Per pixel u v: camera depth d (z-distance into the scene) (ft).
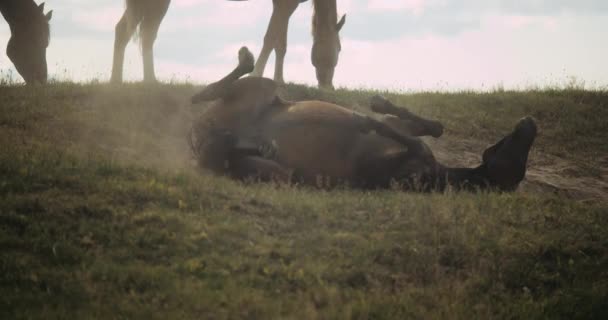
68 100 48.34
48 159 32.71
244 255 26.45
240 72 34.88
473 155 50.60
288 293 24.41
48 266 24.58
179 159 40.42
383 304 24.02
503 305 25.86
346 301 24.30
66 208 27.89
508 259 28.25
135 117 45.85
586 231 31.42
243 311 22.82
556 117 60.44
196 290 23.67
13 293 22.85
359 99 55.52
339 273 25.79
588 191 46.32
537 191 44.21
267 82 34.76
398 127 35.78
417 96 61.77
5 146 34.55
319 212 29.89
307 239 27.78
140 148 41.42
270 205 30.32
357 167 33.17
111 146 40.83
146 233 26.84
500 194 34.27
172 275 24.50
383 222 29.71
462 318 24.12
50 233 26.40
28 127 41.14
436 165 33.63
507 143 34.22
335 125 33.04
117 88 51.42
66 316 21.62
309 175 33.30
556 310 25.86
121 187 29.96
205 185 31.55
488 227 29.78
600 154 54.60
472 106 60.49
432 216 29.86
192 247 26.40
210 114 34.96
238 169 33.68
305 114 33.32
